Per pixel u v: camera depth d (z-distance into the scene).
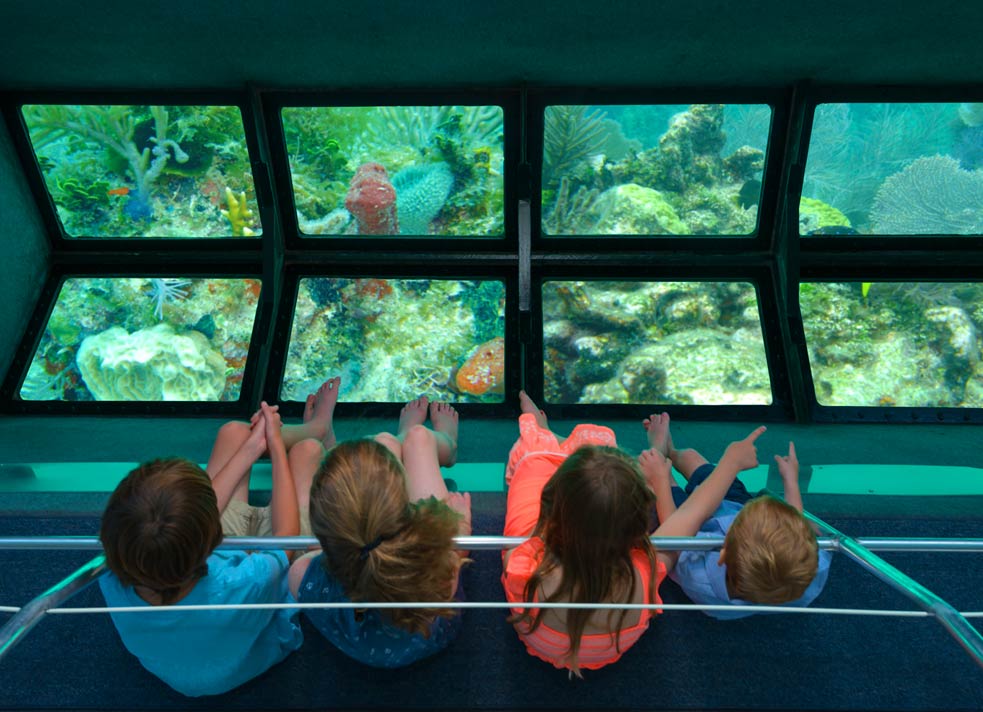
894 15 2.55
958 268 3.65
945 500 2.52
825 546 1.74
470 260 3.71
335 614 1.75
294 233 3.67
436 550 1.55
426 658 2.07
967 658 2.15
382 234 3.68
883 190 3.45
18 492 2.54
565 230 3.65
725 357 3.65
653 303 3.71
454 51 2.87
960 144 3.29
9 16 2.55
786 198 3.46
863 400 3.56
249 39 2.76
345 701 2.06
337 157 3.44
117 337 3.67
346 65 3.00
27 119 3.29
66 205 3.57
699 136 3.37
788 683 2.12
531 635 1.78
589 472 1.57
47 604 1.55
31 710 2.10
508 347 3.67
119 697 2.11
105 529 1.50
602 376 3.64
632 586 1.63
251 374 3.61
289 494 2.06
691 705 2.10
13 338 3.53
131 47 2.83
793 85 3.21
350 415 3.60
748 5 2.49
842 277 3.67
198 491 1.54
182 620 1.70
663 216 3.59
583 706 2.09
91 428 3.31
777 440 3.19
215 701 2.07
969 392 3.57
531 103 3.27
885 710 2.11
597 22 2.62
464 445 3.09
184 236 3.66
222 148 3.40
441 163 3.46
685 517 1.98
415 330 3.73
